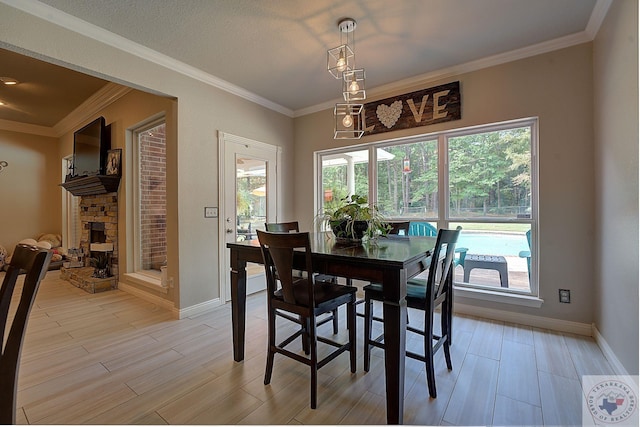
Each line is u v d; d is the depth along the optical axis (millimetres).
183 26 2297
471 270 2994
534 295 2670
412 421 1490
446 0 2016
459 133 3059
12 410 892
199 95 3092
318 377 1881
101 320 2824
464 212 3045
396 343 1442
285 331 2598
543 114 2572
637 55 1562
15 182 5340
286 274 1677
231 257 2117
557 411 1549
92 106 4227
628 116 1695
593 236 2373
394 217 3482
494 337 2420
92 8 2068
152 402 1640
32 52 2018
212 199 3219
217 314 3016
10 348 908
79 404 1619
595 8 2080
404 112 3295
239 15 2166
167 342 2375
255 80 3260
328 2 2037
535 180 2686
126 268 3764
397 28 2334
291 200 4285
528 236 2721
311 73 3096
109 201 3998
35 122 5273
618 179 1859
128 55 2523
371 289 1911
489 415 1527
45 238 5488
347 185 3891
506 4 2059
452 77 2998
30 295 914
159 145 3898
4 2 1897
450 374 1896
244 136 3572
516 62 2686
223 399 1665
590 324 2408
